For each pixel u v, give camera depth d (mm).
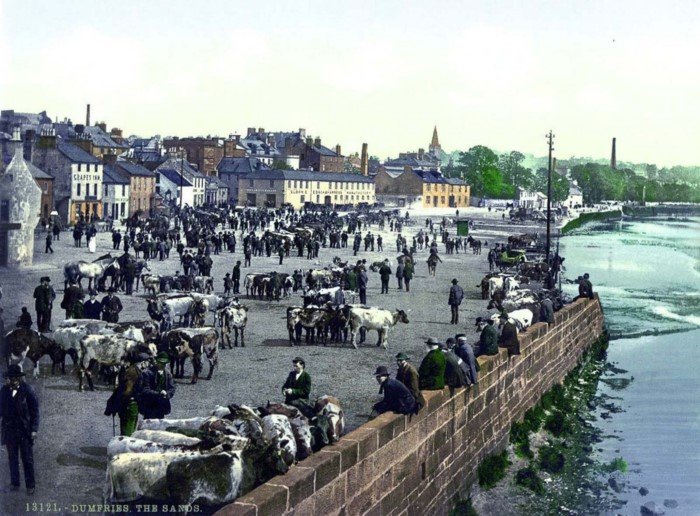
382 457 17891
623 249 101625
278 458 14367
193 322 30828
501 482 24406
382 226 108062
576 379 37562
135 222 78438
